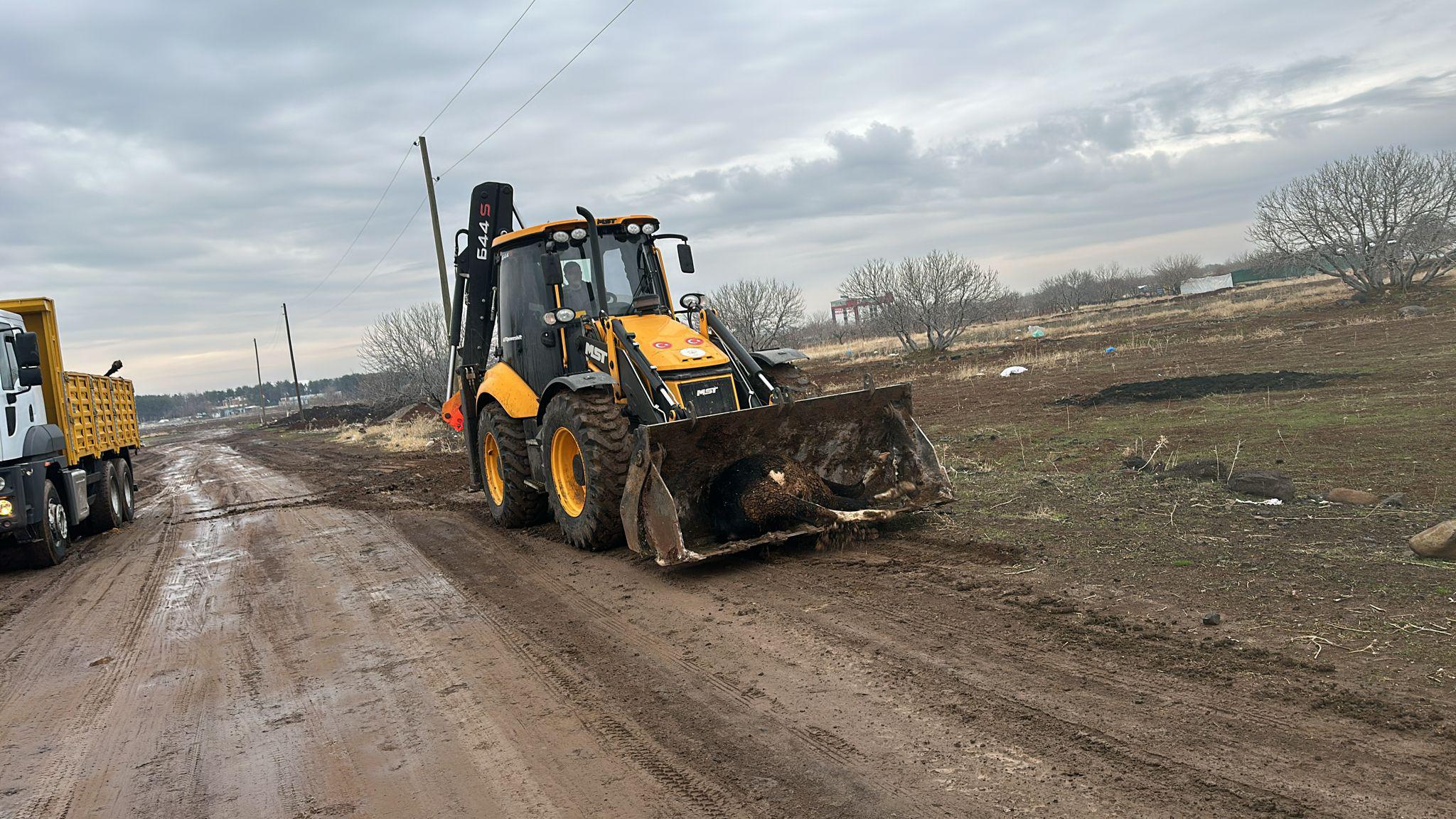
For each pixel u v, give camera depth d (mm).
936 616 5043
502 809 3459
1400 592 4648
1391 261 27719
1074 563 5746
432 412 34219
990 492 8219
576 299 8344
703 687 4449
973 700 3930
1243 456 8578
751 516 6703
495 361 9859
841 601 5504
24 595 8516
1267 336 21281
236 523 12047
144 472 25906
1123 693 3834
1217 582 5105
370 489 14523
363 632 6062
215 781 3953
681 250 8812
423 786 3715
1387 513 6180
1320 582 4918
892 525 7277
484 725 4281
